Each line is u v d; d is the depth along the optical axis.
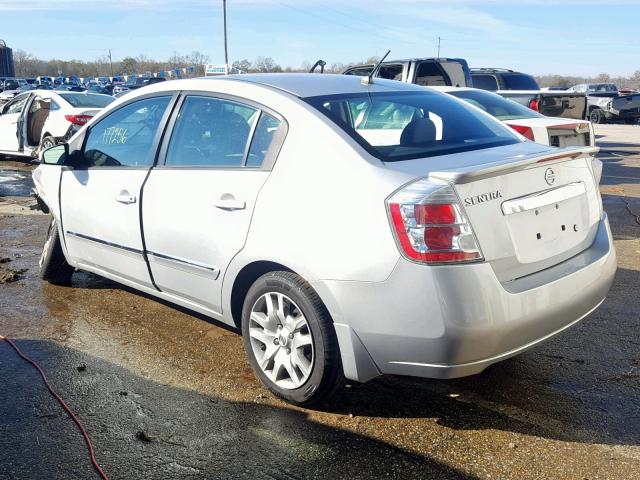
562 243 3.35
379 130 3.51
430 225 2.89
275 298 3.47
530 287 3.08
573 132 8.62
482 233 2.96
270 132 3.61
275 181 3.46
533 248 3.18
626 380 3.77
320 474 2.89
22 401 3.54
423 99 4.06
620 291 5.31
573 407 3.46
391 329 2.99
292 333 3.39
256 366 3.62
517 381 3.76
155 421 3.33
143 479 2.87
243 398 3.57
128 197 4.30
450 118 3.92
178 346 4.27
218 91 3.97
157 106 4.35
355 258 3.05
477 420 3.33
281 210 3.37
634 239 7.06
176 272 4.04
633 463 2.95
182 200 3.92
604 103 28.12
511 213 3.09
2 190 10.51
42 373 3.86
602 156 15.07
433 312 2.89
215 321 4.71
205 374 3.87
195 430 3.25
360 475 2.88
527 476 2.87
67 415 3.39
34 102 13.12
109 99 13.57
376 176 3.11
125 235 4.36
